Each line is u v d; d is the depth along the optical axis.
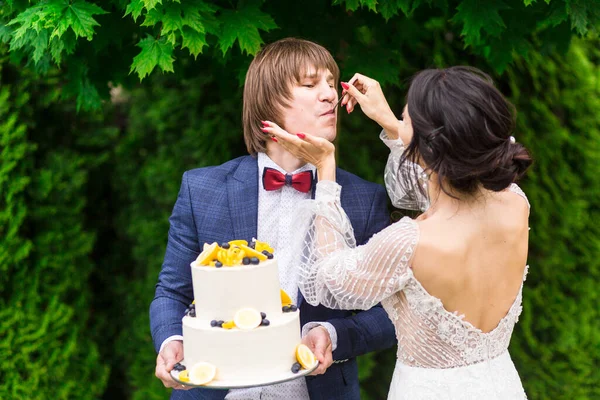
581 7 3.03
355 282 2.18
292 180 2.57
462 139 2.02
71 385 4.44
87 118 4.82
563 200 4.67
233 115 4.57
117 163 4.90
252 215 2.59
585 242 4.72
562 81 4.71
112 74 3.48
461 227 2.13
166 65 2.84
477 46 3.54
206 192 2.63
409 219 2.18
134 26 3.19
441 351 2.17
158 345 2.50
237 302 2.17
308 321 2.57
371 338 2.56
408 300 2.16
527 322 4.62
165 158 4.67
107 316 4.95
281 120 2.57
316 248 2.31
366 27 3.60
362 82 2.65
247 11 2.94
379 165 4.59
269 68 2.56
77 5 2.82
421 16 3.60
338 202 2.35
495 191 2.11
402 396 2.22
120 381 5.01
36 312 4.34
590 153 4.71
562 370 4.69
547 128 4.62
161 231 4.73
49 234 4.44
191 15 2.75
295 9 3.29
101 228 4.99
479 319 2.19
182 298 2.64
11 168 4.17
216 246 2.25
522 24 3.25
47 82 4.38
